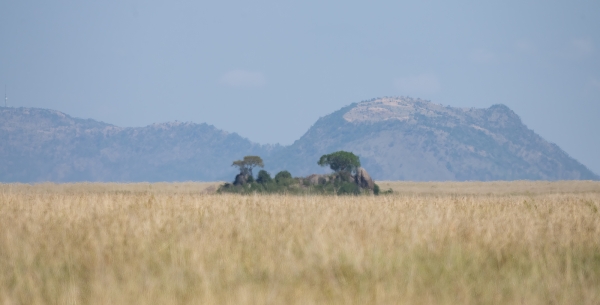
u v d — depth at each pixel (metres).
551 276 46.62
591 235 61.88
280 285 43.06
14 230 58.12
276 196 118.19
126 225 61.03
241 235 56.94
